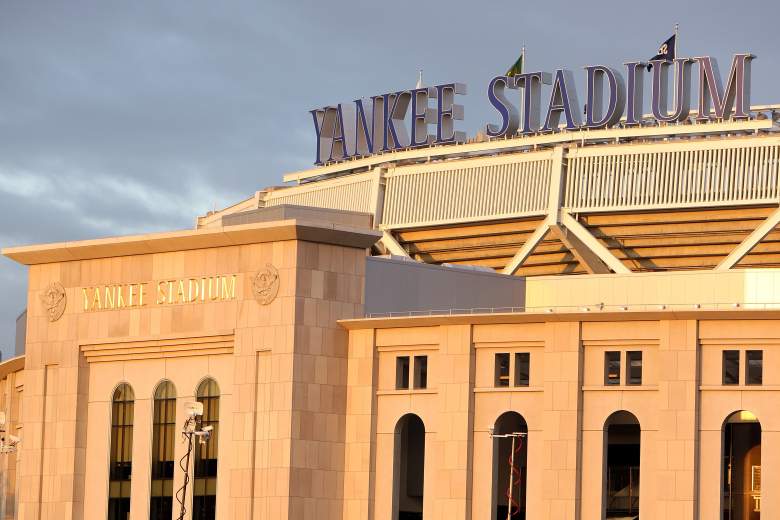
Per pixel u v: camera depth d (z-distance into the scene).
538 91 180.88
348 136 192.62
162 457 126.81
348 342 121.62
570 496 112.00
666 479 110.06
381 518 119.38
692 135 174.88
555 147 178.38
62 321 132.38
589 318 112.56
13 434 148.50
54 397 132.38
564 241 177.62
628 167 175.12
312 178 199.62
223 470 122.88
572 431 112.31
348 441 120.75
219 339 123.62
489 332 115.94
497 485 116.56
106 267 130.38
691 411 109.88
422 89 186.38
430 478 117.50
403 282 125.12
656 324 111.38
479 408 116.06
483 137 187.50
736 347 109.81
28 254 133.25
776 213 168.88
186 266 125.94
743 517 111.75
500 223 182.00
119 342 128.88
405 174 187.25
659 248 176.62
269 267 121.31
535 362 114.56
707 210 172.25
